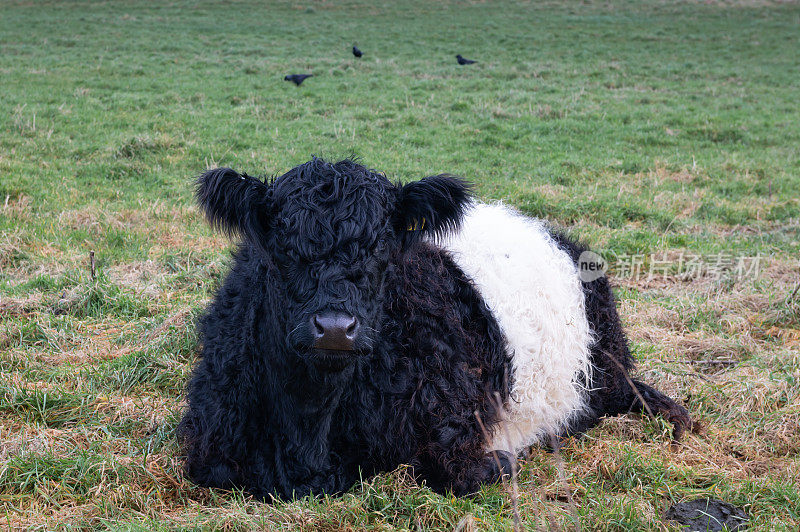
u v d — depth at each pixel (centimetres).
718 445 506
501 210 578
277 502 386
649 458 466
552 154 1418
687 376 596
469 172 1269
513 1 3981
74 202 1022
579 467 461
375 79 2080
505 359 457
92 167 1205
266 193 375
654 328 683
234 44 2656
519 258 496
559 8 3791
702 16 3603
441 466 409
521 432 474
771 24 3409
